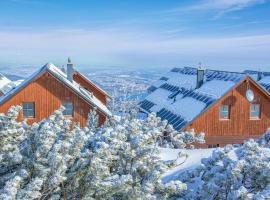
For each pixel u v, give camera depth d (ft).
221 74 93.61
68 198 21.42
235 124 82.53
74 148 21.61
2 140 24.03
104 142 21.26
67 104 79.77
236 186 22.09
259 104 83.56
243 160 21.71
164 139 60.80
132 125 28.32
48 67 77.82
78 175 20.84
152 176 21.15
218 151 25.14
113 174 23.71
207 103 81.20
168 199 23.11
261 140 36.37
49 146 20.80
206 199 21.99
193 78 107.04
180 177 25.31
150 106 108.99
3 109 77.41
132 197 20.62
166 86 120.06
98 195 21.08
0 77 121.80
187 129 79.05
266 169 21.75
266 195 18.53
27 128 27.63
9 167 22.00
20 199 17.47
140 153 23.94
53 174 19.48
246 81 81.25
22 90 77.92
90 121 47.60
